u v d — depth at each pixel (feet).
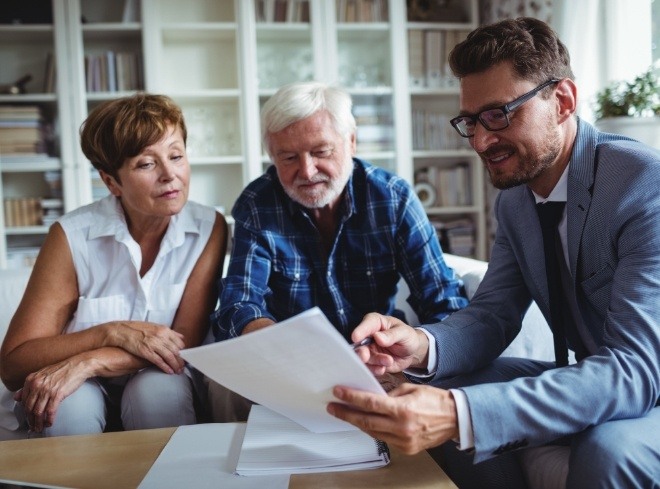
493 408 2.62
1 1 11.24
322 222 4.98
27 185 11.55
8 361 4.42
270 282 5.05
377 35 12.24
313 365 2.31
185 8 11.89
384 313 5.15
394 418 2.46
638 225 3.06
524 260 3.93
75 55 11.37
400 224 4.93
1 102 11.29
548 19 10.30
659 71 8.26
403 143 12.20
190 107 11.91
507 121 3.33
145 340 4.31
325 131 4.45
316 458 2.87
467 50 3.41
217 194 12.10
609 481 2.62
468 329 3.78
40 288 4.70
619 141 3.50
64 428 4.00
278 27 11.85
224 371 2.46
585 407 2.69
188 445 3.19
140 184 4.58
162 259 4.97
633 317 2.87
